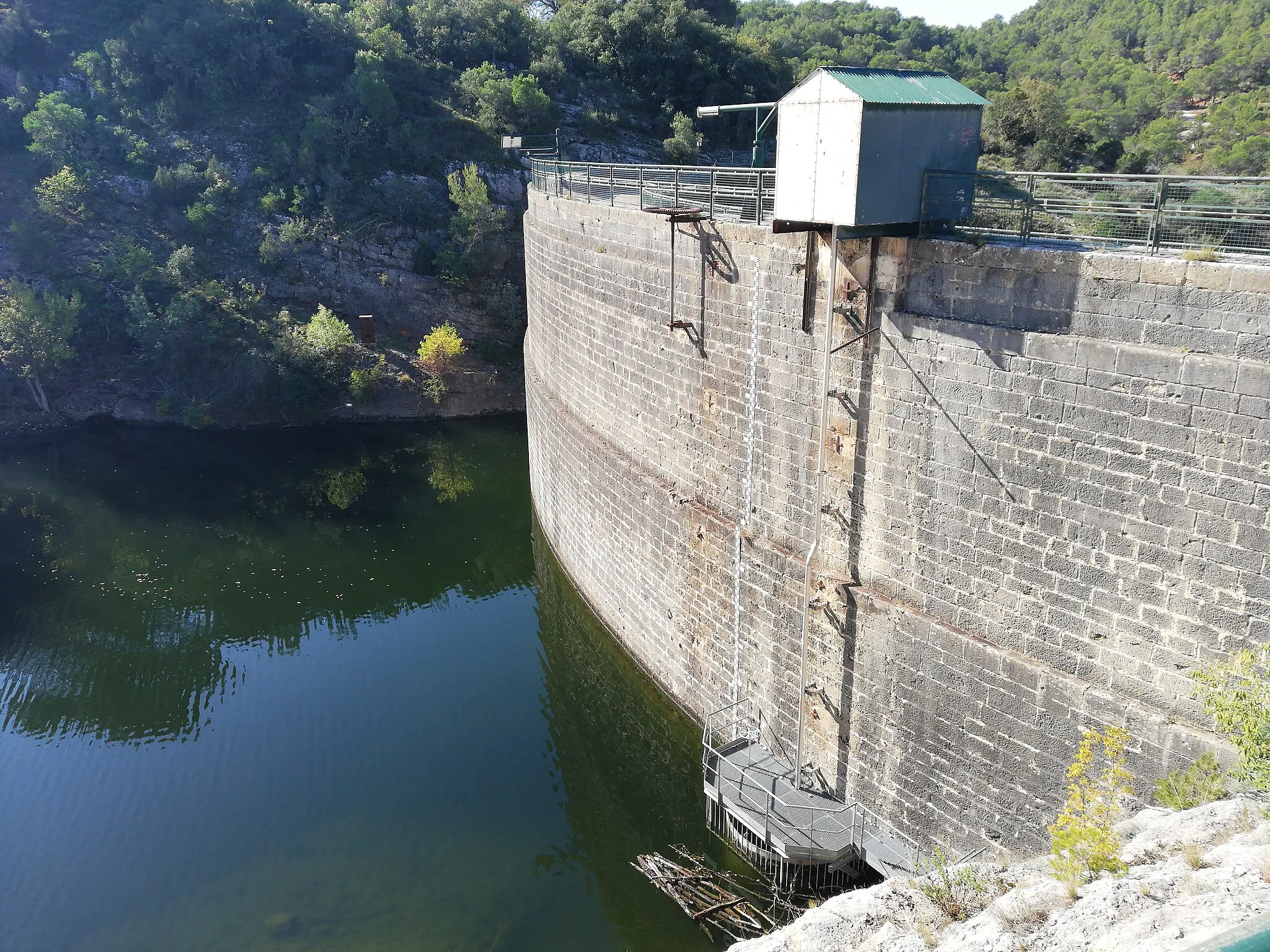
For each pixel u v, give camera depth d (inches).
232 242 2410.2
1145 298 474.9
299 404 2121.1
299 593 1375.5
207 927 754.2
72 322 2122.3
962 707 590.6
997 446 549.3
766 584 755.4
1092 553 511.2
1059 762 537.3
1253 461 438.3
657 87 3031.5
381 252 2401.6
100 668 1184.8
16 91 2719.0
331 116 2669.8
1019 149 1651.1
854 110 537.6
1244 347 440.8
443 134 2691.9
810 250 650.8
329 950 721.0
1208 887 319.6
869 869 685.9
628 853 791.7
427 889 784.3
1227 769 450.0
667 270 846.5
